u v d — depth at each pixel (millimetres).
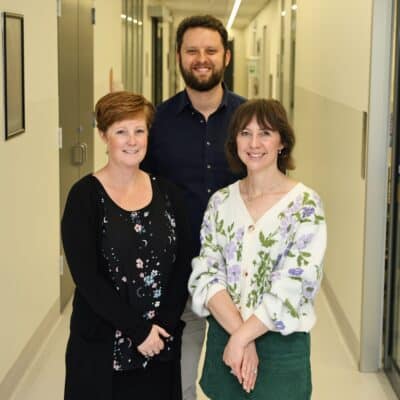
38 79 4270
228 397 2234
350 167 4625
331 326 4938
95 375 2215
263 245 2178
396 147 3857
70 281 5379
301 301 2154
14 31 3629
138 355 2236
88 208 2189
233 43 22156
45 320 4516
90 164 6152
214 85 2723
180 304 2285
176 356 2324
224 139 2799
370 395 3803
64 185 5086
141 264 2209
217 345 2248
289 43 9820
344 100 4891
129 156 2199
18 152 3787
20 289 3844
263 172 2225
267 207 2209
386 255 3980
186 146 2805
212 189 2811
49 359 4207
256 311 2113
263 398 2168
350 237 4590
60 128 4918
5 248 3521
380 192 3947
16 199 3750
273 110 2217
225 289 2223
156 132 2832
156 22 14445
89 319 2207
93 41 6289
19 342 3842
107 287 2164
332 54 5520
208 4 15141
